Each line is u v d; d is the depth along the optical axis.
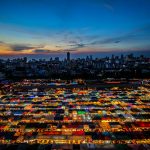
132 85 163.50
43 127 75.50
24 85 174.12
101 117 86.25
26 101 117.38
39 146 59.72
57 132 70.44
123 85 164.25
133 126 75.44
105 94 132.25
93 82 183.25
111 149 57.53
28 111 97.06
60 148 58.44
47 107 103.81
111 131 70.81
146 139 63.84
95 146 59.41
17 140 64.19
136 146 59.22
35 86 168.00
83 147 58.84
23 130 72.75
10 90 151.38
